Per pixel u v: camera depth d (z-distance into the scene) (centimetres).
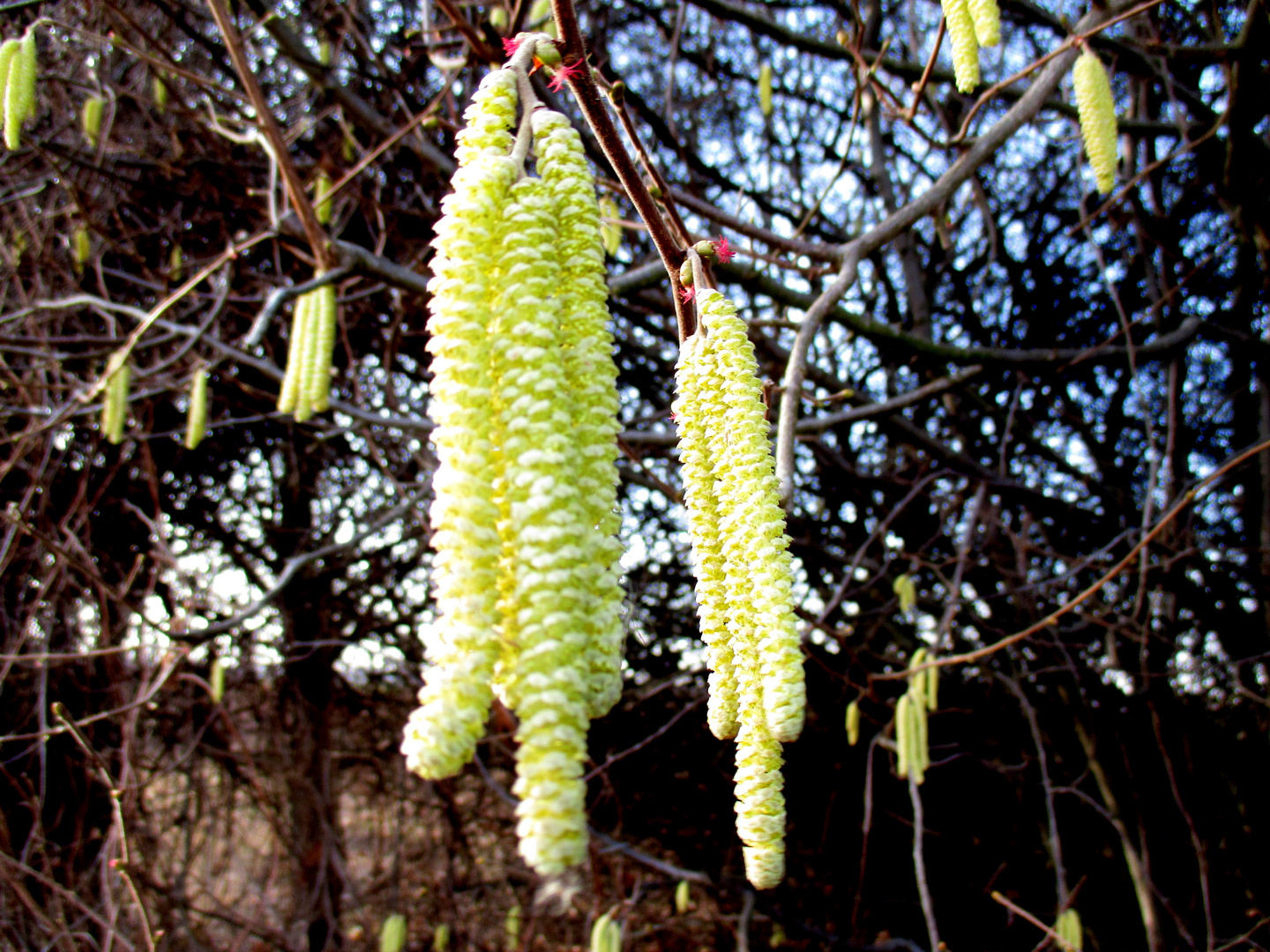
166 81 429
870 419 518
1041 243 718
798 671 119
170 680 609
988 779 732
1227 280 661
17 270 595
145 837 627
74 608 630
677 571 775
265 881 693
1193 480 585
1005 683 572
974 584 706
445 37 513
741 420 135
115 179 555
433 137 627
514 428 98
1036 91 299
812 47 497
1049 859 686
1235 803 641
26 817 619
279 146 347
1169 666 638
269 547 764
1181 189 684
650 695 639
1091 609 653
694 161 585
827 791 764
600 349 118
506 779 771
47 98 605
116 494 688
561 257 121
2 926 526
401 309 561
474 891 756
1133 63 495
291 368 350
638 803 789
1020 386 629
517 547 94
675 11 731
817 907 773
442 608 94
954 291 789
